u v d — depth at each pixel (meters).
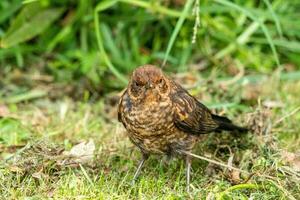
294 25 13.27
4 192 8.91
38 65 13.07
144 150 9.42
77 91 12.34
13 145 10.13
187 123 9.24
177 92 9.33
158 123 9.05
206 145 10.33
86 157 9.69
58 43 13.34
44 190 9.01
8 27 13.32
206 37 13.23
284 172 9.15
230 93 11.90
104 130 11.00
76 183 9.08
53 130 10.87
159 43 13.38
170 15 12.97
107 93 12.42
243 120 10.66
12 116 11.29
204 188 9.09
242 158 9.78
